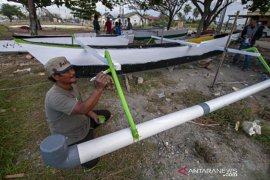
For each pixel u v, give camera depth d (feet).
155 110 9.21
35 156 6.17
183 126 8.00
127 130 4.10
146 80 12.69
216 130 7.87
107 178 5.58
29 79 11.87
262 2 27.48
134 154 6.48
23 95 9.89
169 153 6.61
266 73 15.29
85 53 10.69
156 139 7.22
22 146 6.54
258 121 8.44
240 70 16.11
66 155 3.17
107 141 3.73
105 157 6.29
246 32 15.56
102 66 11.85
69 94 4.52
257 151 6.91
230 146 7.04
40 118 8.03
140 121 8.32
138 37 28.63
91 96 4.17
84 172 5.70
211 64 16.96
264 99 10.96
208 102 5.80
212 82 13.00
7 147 6.45
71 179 5.48
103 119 6.16
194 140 7.26
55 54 10.35
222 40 17.58
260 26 14.73
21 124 7.62
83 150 3.42
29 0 22.30
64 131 4.82
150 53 12.78
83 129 5.21
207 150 6.73
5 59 16.42
